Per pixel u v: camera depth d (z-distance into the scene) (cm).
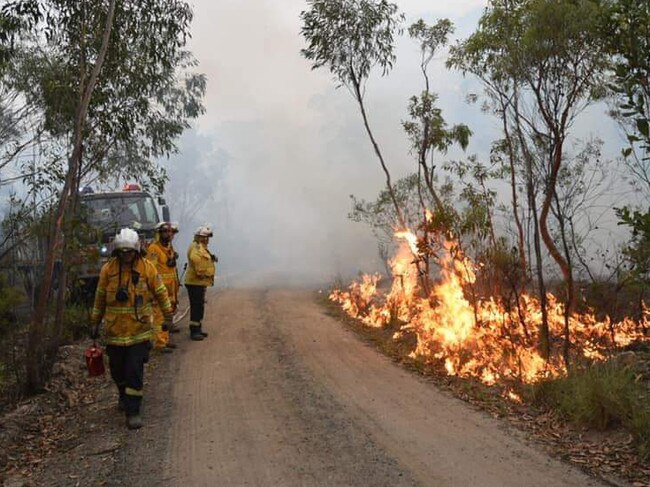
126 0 904
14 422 615
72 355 868
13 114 998
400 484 462
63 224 790
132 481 482
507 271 855
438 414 625
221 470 495
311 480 472
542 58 730
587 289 1033
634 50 460
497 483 460
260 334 1029
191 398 691
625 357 747
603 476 469
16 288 888
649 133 446
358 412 632
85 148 941
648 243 537
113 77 912
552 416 606
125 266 618
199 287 991
